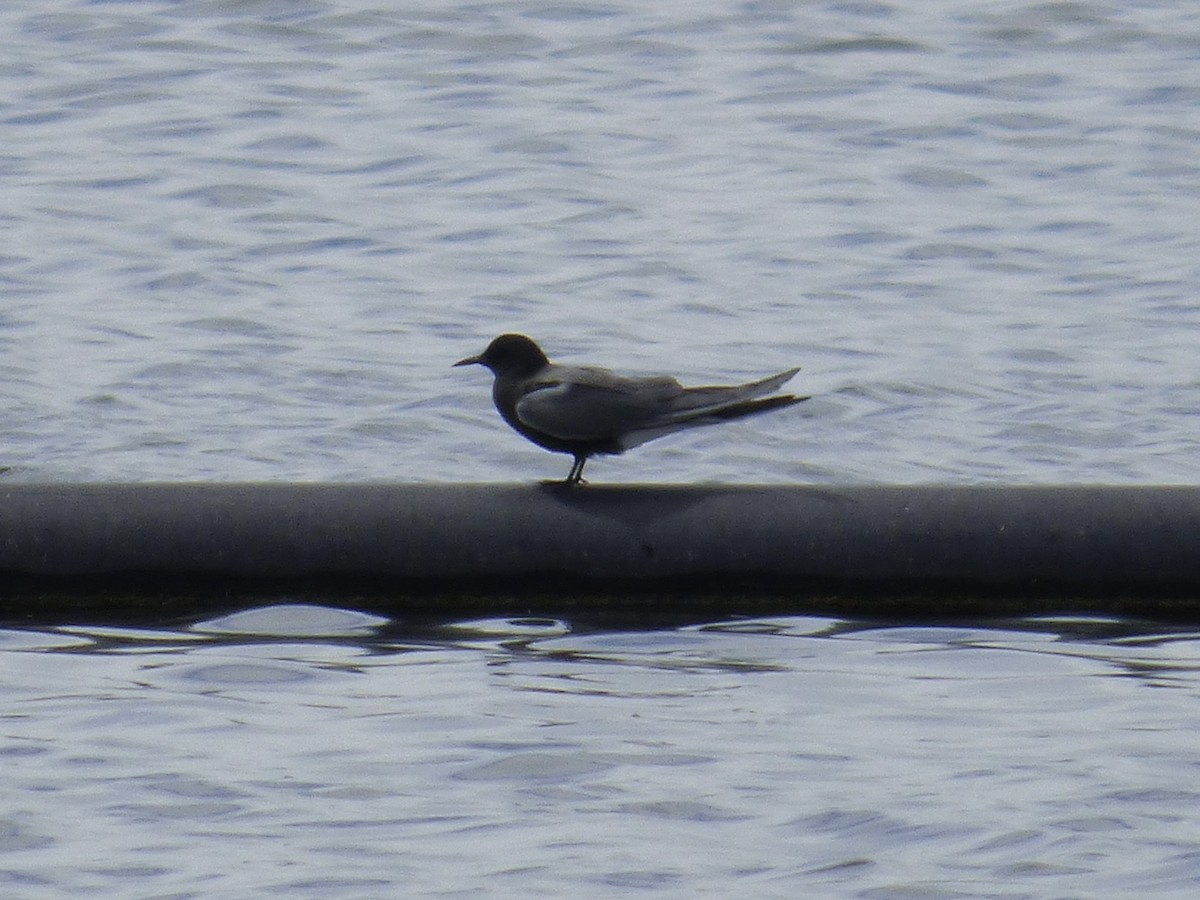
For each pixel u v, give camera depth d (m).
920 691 10.28
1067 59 25.92
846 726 9.73
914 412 15.95
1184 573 11.66
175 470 14.66
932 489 11.84
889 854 8.20
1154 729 9.65
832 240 20.28
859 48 26.33
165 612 11.75
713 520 11.71
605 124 23.61
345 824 8.50
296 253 19.81
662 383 11.21
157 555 11.77
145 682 10.39
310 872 8.02
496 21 27.06
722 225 20.62
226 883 7.93
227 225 20.50
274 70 25.25
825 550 11.67
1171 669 10.63
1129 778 8.97
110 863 8.11
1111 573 11.67
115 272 19.20
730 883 7.95
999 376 16.75
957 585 11.73
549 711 9.91
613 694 10.20
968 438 15.43
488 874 8.00
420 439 15.41
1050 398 16.23
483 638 11.23
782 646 11.06
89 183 21.55
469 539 11.69
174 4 27.39
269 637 11.27
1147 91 24.78
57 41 26.06
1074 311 18.41
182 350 17.20
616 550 11.66
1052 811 8.62
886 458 15.04
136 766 9.14
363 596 11.79
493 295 18.72
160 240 20.05
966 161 22.64
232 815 8.59
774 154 22.78
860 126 23.67
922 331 17.88
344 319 18.09
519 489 11.87
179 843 8.30
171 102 24.09
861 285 19.11
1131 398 16.23
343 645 11.09
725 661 10.78
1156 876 7.96
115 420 15.59
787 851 8.24
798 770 9.12
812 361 17.11
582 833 8.40
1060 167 22.48
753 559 11.69
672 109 24.17
